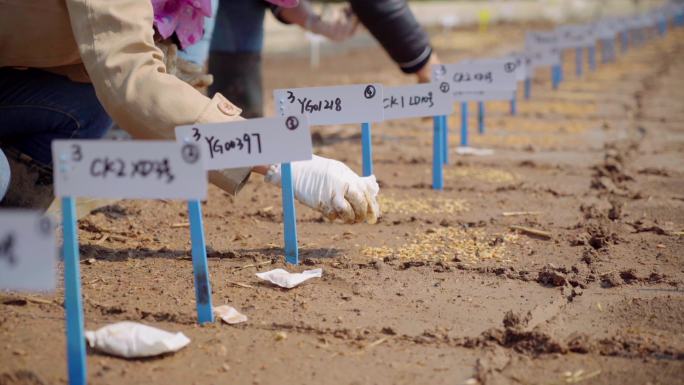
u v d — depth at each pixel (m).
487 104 10.22
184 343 2.98
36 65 4.11
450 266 3.97
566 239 4.48
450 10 28.09
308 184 3.79
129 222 4.80
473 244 4.37
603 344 3.06
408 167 6.50
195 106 3.59
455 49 17.03
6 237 2.39
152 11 3.75
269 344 3.05
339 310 3.40
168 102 3.57
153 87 3.58
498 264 4.02
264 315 3.32
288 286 3.63
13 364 2.82
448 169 6.42
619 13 26.03
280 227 4.74
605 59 15.23
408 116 5.45
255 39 7.41
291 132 3.50
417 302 3.50
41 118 4.46
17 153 4.55
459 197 5.51
